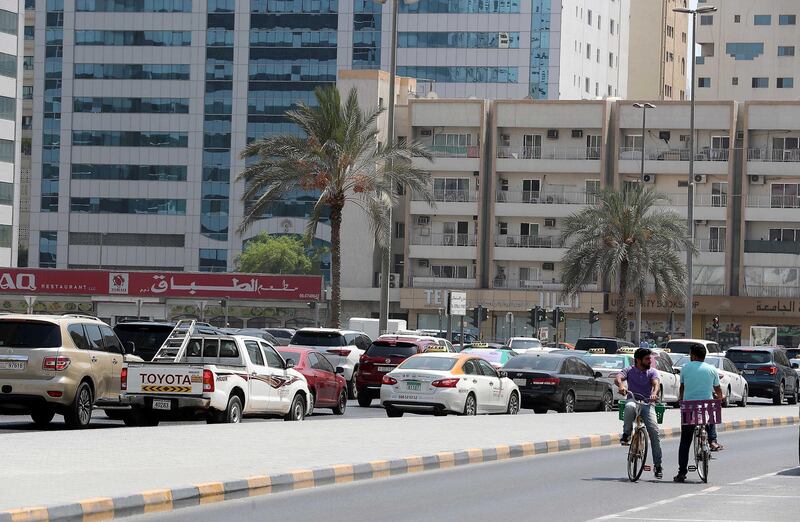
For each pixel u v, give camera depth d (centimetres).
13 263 12312
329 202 6550
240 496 1962
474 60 14988
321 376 3897
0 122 12156
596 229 8825
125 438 2553
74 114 15688
